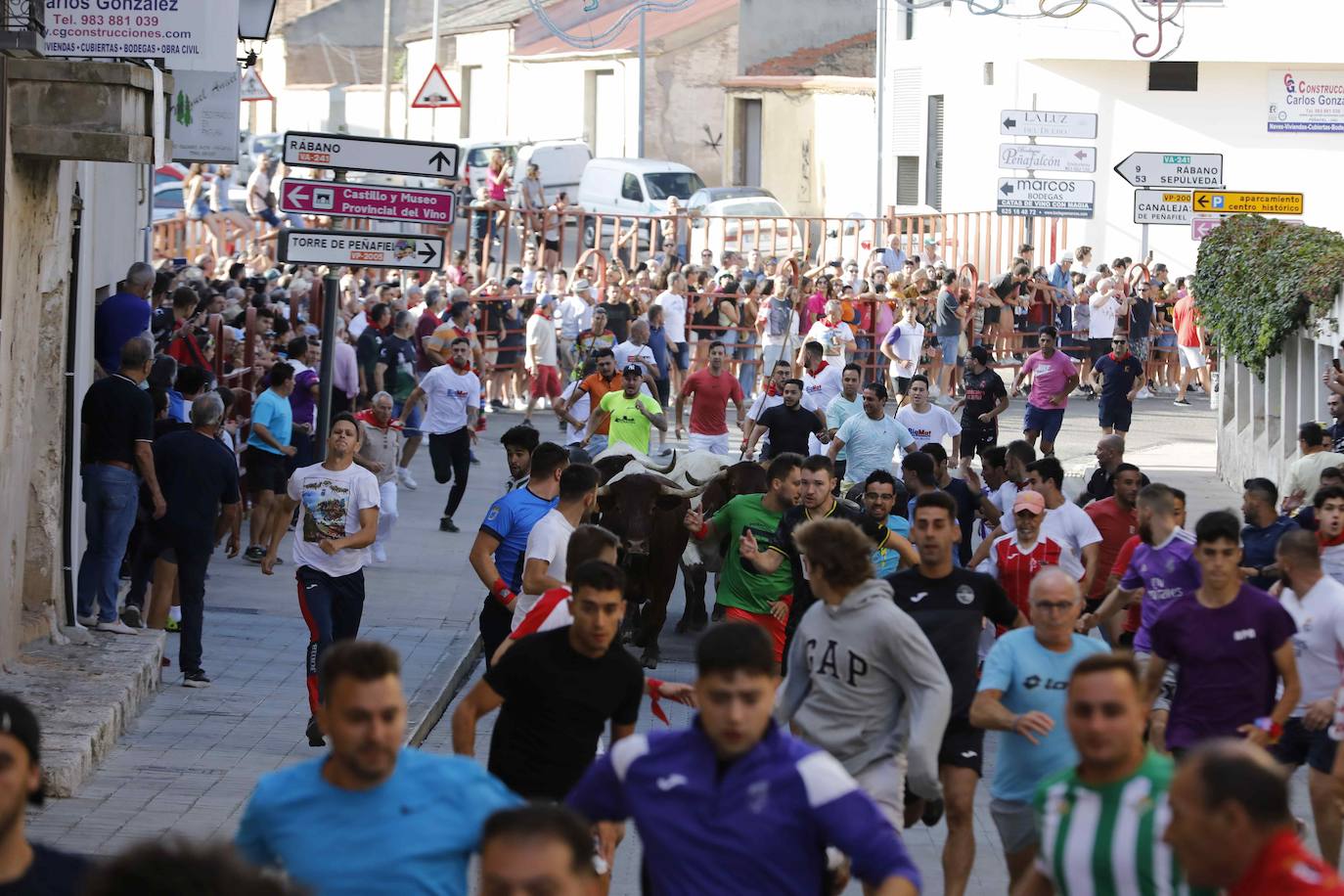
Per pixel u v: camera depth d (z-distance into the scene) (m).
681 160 121.31
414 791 12.45
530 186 90.62
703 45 120.75
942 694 17.66
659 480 33.38
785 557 27.94
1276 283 52.66
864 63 121.69
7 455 27.20
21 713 11.71
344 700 12.20
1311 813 25.72
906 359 71.38
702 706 12.99
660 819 12.96
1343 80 90.25
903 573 20.33
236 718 28.28
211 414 30.14
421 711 29.34
